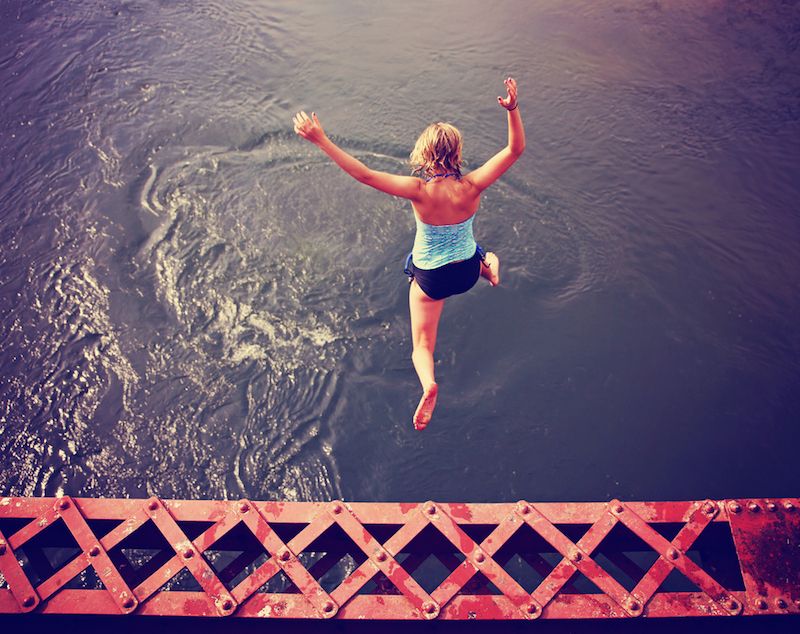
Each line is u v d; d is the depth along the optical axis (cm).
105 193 1112
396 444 834
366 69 1345
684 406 853
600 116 1228
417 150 393
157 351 912
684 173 1132
